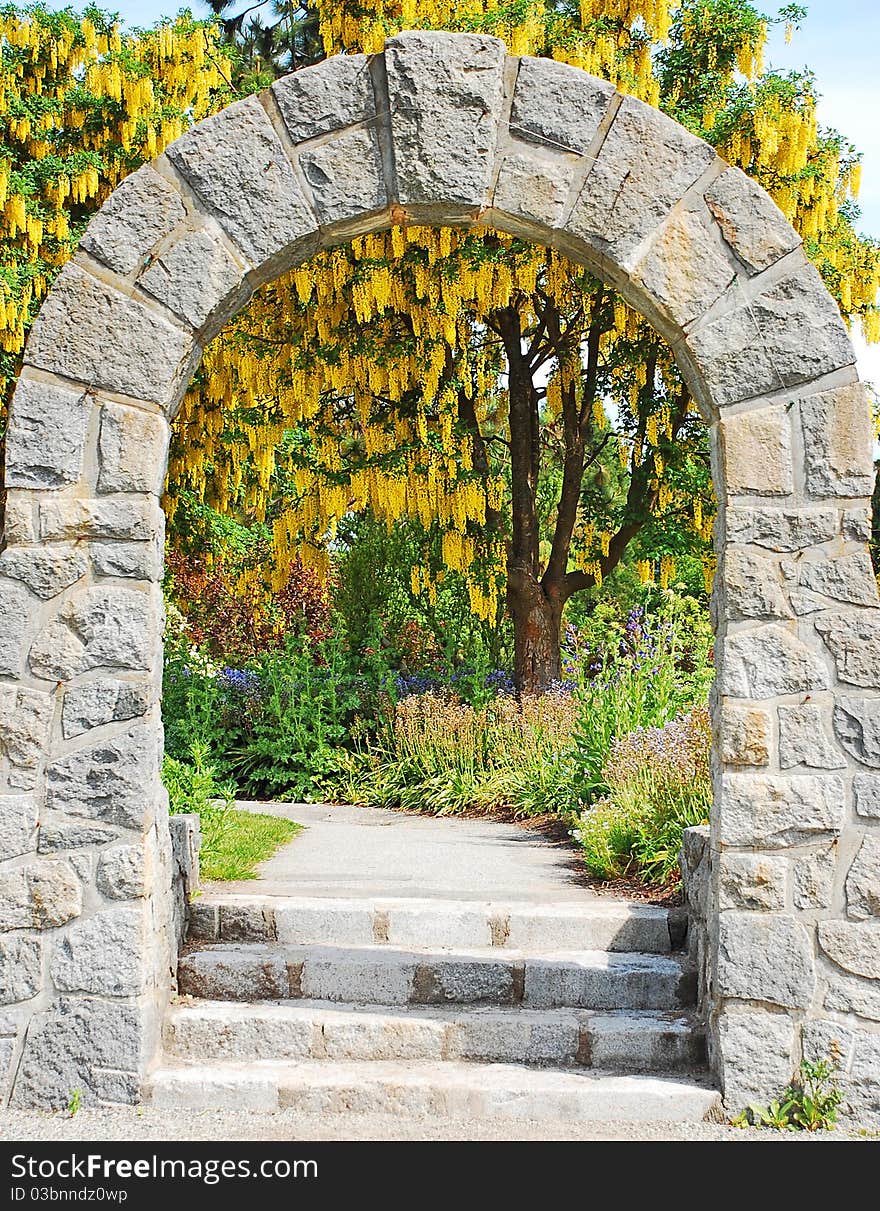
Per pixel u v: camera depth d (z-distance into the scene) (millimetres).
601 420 12992
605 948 5297
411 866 6934
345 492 11141
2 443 10617
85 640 4203
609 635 11281
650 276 4277
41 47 10859
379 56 4324
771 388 4230
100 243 4289
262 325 11086
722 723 4168
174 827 5293
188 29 11219
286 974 4910
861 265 10977
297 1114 4145
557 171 4301
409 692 11984
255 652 15281
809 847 4121
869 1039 4051
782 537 4191
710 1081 4250
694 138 4281
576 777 8734
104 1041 4133
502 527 11820
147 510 4246
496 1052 4488
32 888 4148
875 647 4133
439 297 10375
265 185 4324
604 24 9945
